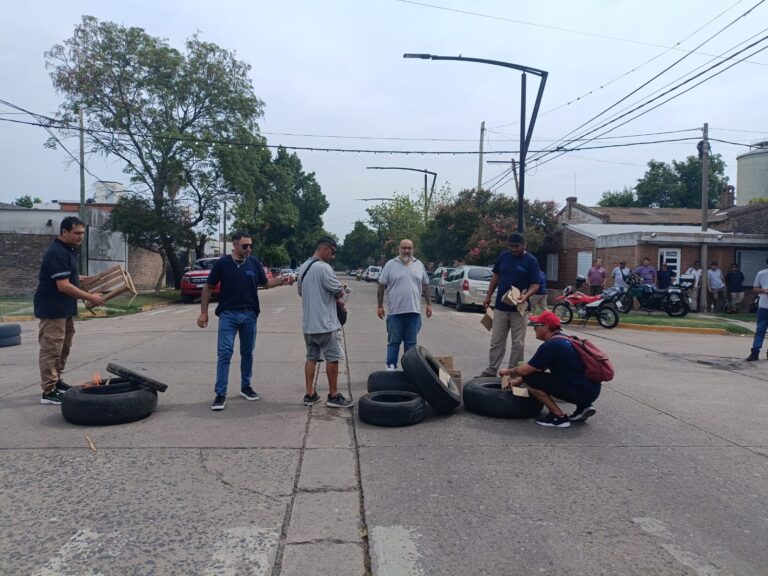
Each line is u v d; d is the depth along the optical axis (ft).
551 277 97.40
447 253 107.34
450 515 13.39
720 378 29.94
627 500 14.39
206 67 91.61
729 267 72.28
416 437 18.97
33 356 34.22
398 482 15.21
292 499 14.12
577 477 15.80
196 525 12.72
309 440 18.44
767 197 127.44
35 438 18.31
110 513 13.21
